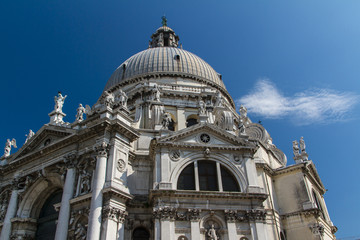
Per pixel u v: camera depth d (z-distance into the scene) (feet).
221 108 128.98
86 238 81.30
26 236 103.60
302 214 107.96
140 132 108.88
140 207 93.04
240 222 89.30
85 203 88.99
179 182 92.73
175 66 157.07
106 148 93.20
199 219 87.10
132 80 152.97
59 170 102.68
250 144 100.94
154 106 120.16
